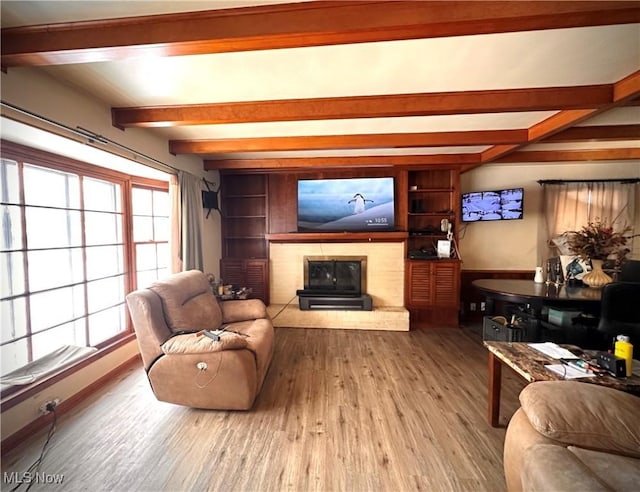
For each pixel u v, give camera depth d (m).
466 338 3.71
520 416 1.38
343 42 1.36
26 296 2.16
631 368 1.52
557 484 0.93
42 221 2.28
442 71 1.78
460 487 1.51
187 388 2.09
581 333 2.73
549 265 3.40
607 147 3.68
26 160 2.12
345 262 4.36
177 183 3.26
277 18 1.30
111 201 2.94
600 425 1.19
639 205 4.17
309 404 2.25
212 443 1.82
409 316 4.07
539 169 4.36
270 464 1.66
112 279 2.92
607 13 1.19
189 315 2.45
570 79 1.89
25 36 1.41
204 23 1.33
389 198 4.21
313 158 3.95
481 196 4.32
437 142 2.96
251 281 4.41
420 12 1.26
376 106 2.15
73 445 1.80
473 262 4.50
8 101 1.59
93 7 1.29
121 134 2.43
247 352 2.14
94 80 1.89
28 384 1.91
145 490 1.50
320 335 3.80
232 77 1.86
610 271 3.38
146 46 1.37
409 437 1.88
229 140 3.15
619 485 0.98
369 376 2.70
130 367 2.87
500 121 2.64
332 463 1.67
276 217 4.49
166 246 3.70
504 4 1.22
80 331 2.58
